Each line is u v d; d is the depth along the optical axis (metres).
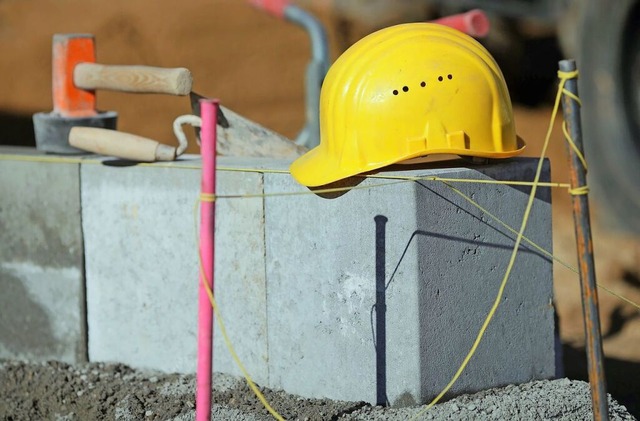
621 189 19.70
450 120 8.52
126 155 9.87
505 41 22.91
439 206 8.52
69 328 10.66
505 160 9.14
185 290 9.90
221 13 28.16
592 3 19.83
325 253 8.92
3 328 11.10
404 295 8.53
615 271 17.08
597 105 19.84
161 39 27.75
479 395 8.83
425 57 8.57
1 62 27.22
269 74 27.05
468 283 8.77
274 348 9.39
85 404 9.64
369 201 8.59
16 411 9.90
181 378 9.89
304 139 12.67
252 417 8.71
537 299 9.29
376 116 8.48
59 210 10.54
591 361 6.85
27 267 10.84
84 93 10.58
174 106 24.91
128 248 10.20
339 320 8.93
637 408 11.16
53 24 28.27
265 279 9.34
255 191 9.27
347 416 8.55
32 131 24.81
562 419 8.50
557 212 20.73
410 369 8.59
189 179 9.70
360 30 24.20
